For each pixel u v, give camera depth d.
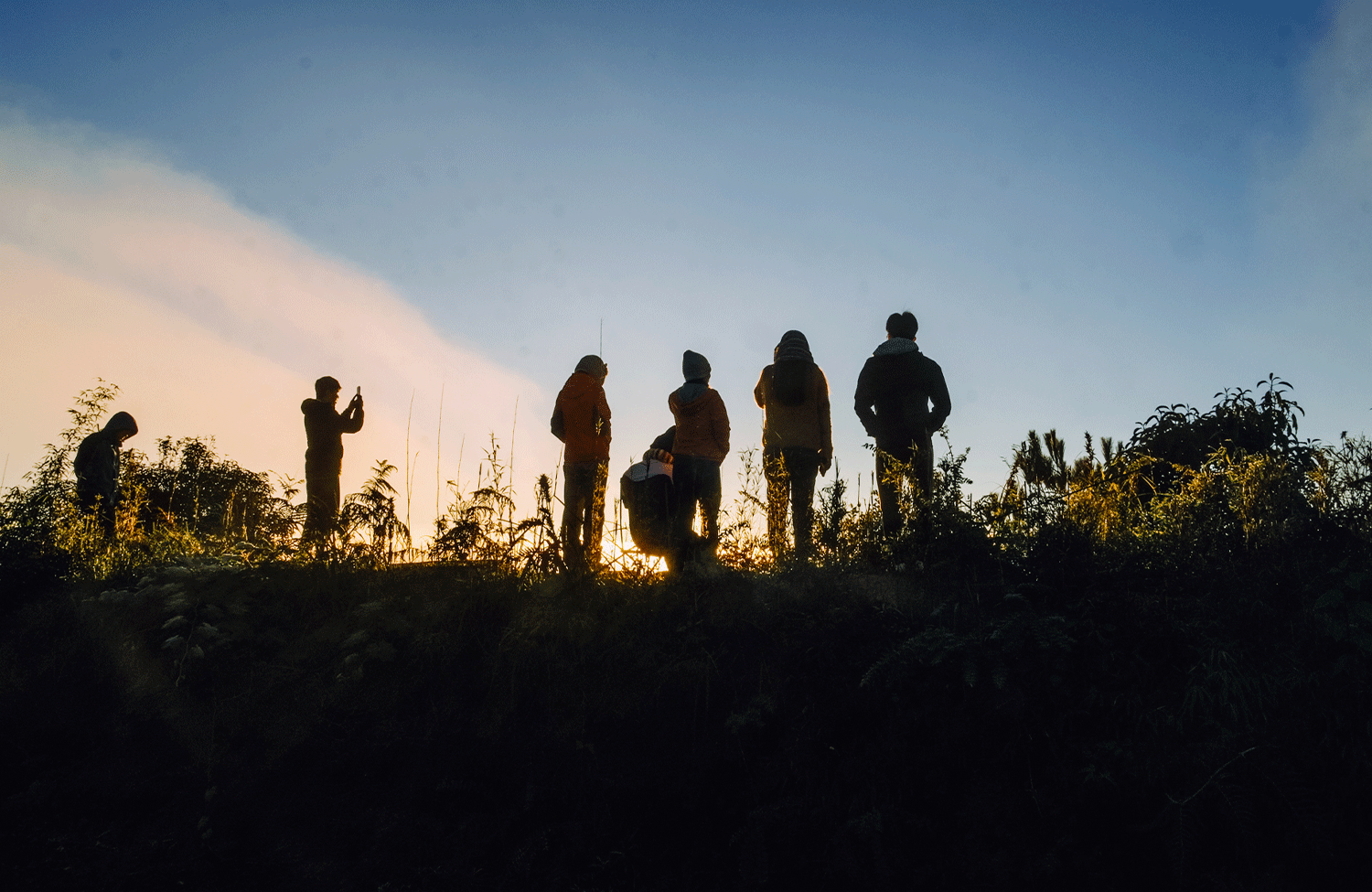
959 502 5.51
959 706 4.38
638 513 6.13
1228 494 5.54
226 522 8.38
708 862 4.36
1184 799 3.95
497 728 4.94
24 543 6.70
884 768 4.33
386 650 5.37
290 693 5.36
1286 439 7.57
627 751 4.81
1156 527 5.70
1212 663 4.45
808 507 6.84
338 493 9.35
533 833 4.48
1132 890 3.84
